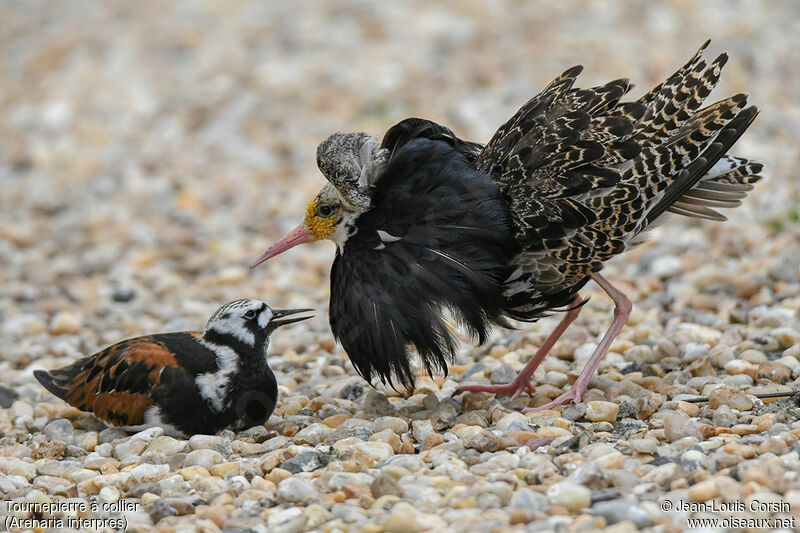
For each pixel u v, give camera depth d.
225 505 9.05
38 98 28.05
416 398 11.68
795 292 13.69
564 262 10.52
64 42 31.59
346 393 12.18
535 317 11.15
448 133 10.99
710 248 16.27
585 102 10.95
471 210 10.35
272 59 28.69
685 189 10.68
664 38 26.97
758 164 11.29
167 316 16.19
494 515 8.24
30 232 20.19
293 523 8.38
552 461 9.44
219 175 22.92
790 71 24.95
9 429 11.92
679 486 8.56
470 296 10.40
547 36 27.75
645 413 10.50
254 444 10.58
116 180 22.92
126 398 10.99
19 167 24.06
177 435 11.00
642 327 13.21
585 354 12.66
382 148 10.79
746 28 27.45
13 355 14.59
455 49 27.86
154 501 9.11
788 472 8.60
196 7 33.25
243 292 16.98
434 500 8.75
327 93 26.02
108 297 17.22
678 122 10.73
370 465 9.72
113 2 35.00
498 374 12.20
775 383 11.05
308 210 11.12
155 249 19.20
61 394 11.78
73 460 10.69
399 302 10.56
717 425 9.98
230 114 25.88
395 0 31.78
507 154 10.77
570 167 10.49
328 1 32.31
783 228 16.47
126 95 27.53
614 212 10.45
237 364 10.95
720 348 12.10
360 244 10.81
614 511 8.06
